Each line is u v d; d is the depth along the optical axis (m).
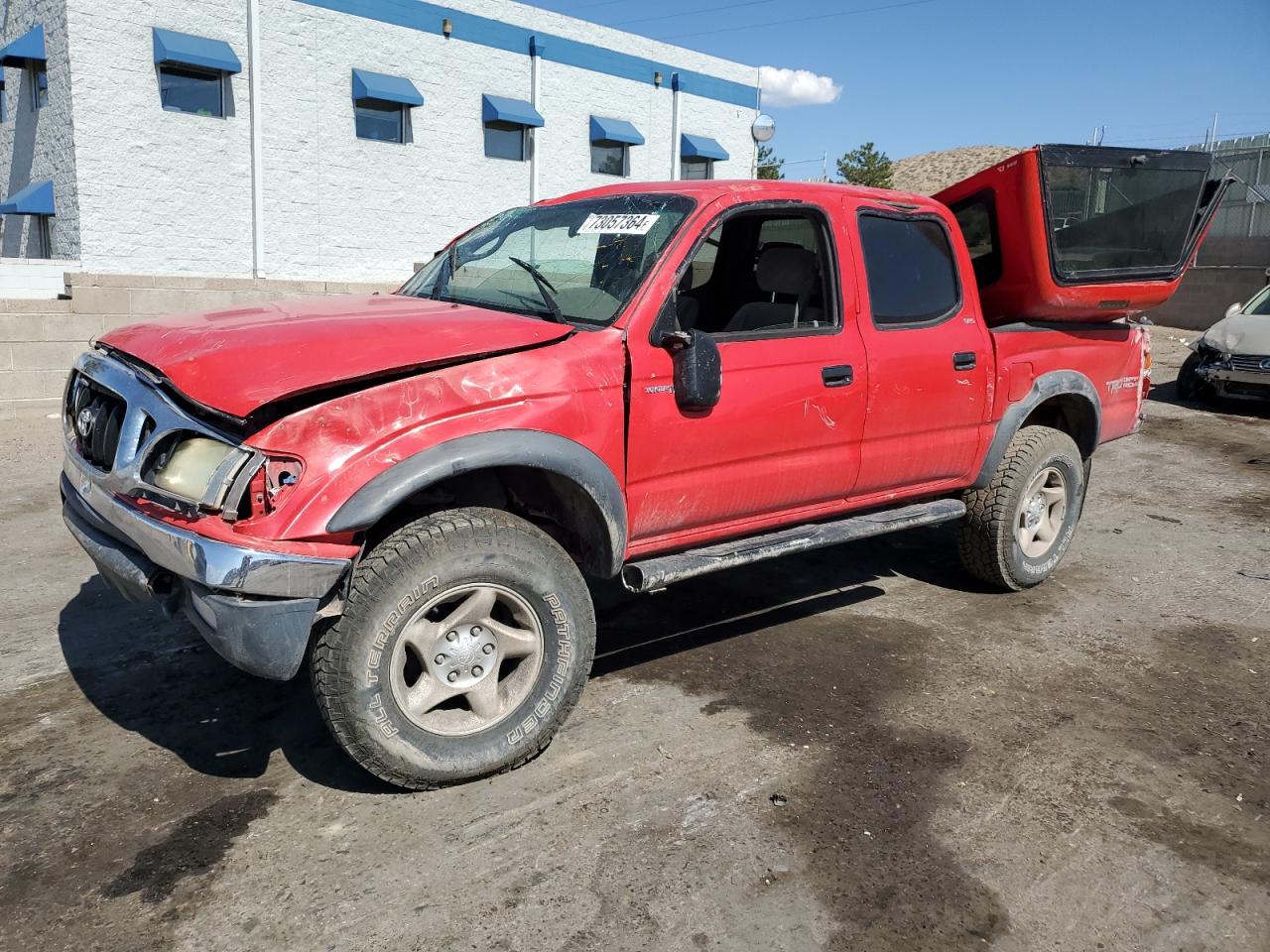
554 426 3.08
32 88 14.41
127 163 13.80
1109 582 5.52
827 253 4.00
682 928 2.50
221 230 14.91
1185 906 2.66
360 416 2.76
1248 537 6.54
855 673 4.13
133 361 3.16
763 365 3.70
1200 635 4.71
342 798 3.05
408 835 2.86
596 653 4.29
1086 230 4.75
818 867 2.77
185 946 2.39
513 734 3.15
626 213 3.79
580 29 19.05
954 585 5.39
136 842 2.80
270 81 14.98
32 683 3.80
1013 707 3.85
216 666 3.99
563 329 3.25
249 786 3.11
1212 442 10.04
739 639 4.48
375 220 16.72
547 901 2.58
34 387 9.45
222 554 2.58
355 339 2.96
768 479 3.80
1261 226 21.22
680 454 3.48
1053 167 4.52
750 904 2.60
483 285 3.87
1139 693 4.02
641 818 2.98
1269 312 12.40
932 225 4.47
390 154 16.69
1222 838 3.00
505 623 3.24
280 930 2.45
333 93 15.79
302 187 15.66
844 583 5.36
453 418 2.90
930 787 3.22
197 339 3.03
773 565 5.64
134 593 3.02
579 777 3.21
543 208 4.28
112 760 3.25
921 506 4.64
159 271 14.36
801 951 2.43
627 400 3.28
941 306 4.45
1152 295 5.14
